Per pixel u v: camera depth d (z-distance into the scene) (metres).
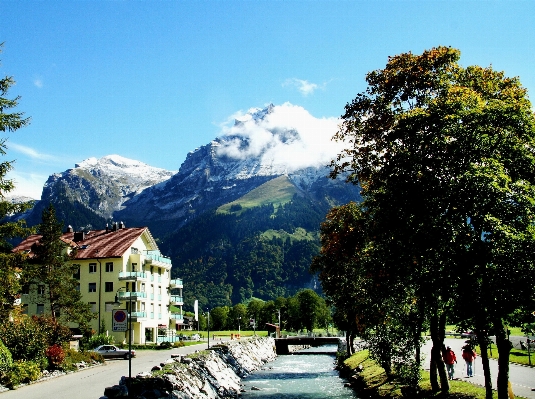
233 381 44.56
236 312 160.88
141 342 77.50
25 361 34.34
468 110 18.81
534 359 41.31
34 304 74.19
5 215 33.44
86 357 44.38
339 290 43.38
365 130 25.69
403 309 27.25
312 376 51.28
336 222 35.91
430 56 23.05
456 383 27.42
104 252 80.44
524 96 21.44
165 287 89.62
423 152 19.56
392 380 33.50
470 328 19.00
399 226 19.86
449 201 17.95
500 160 18.39
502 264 16.66
